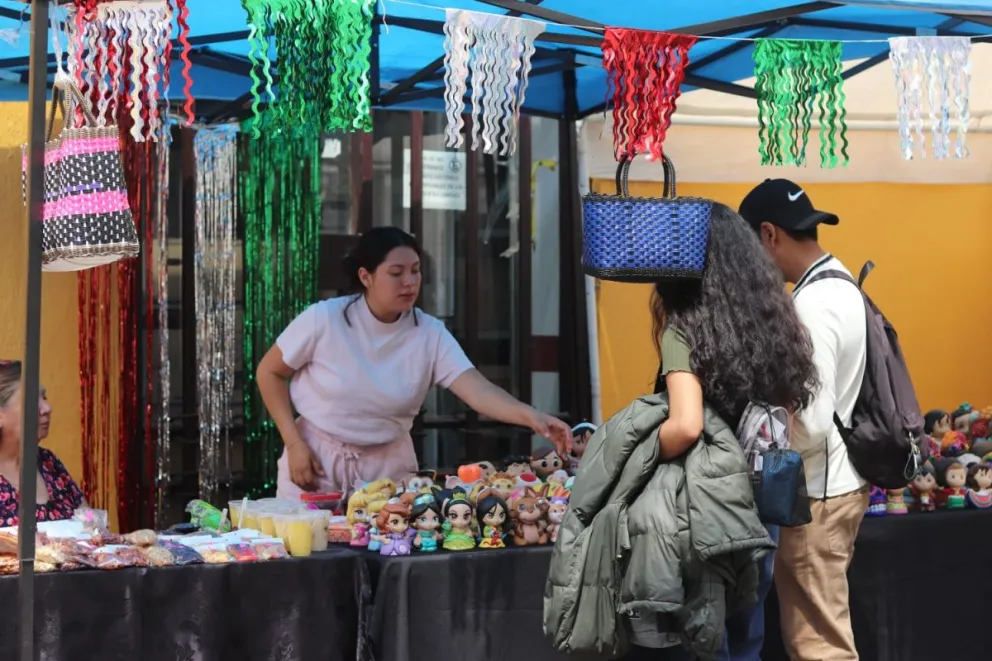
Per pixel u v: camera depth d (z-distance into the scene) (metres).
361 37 3.26
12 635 3.10
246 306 5.62
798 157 3.92
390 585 3.47
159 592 3.26
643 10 4.49
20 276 5.57
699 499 2.99
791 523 3.13
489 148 3.44
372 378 4.62
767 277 3.18
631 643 3.11
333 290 5.99
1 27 4.24
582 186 6.16
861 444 3.68
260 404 5.68
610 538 3.07
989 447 4.78
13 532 3.24
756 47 3.85
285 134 4.95
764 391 3.12
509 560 3.62
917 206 6.69
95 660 3.19
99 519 3.63
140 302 5.38
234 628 3.34
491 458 6.33
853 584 4.14
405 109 5.45
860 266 6.61
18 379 3.75
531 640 3.64
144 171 5.32
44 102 2.95
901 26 4.67
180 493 5.67
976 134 6.75
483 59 3.41
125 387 5.36
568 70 5.63
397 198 6.14
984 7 3.89
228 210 5.51
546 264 6.34
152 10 3.09
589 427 4.54
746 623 3.28
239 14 4.28
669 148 6.23
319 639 3.43
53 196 3.04
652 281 3.17
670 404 3.10
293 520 3.52
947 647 4.30
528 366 6.35
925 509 4.38
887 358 3.79
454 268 6.28
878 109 6.52
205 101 5.48
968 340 6.80
